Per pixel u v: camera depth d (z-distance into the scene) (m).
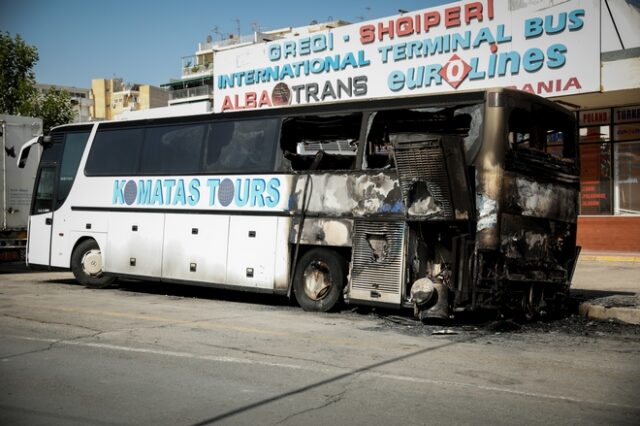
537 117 10.31
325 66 22.36
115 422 5.02
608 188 20.23
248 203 11.89
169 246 12.85
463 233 9.62
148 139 13.47
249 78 24.52
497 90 9.40
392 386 6.04
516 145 9.66
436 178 9.32
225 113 12.41
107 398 5.66
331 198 10.89
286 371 6.59
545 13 18.05
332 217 10.84
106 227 13.84
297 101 23.19
